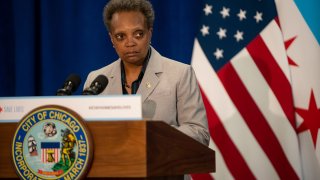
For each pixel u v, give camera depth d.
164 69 5.80
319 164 8.24
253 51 8.45
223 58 8.54
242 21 8.55
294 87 8.39
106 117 3.99
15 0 9.48
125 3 5.45
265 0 8.52
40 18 9.50
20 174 4.10
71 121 3.98
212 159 4.70
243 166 8.39
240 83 8.45
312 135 8.29
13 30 9.62
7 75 9.73
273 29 8.41
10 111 4.23
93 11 9.28
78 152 3.96
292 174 8.25
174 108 5.64
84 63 9.29
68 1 9.33
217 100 8.48
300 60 8.37
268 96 8.36
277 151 8.31
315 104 8.27
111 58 9.27
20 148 4.11
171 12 9.02
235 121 8.42
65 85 4.77
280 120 8.29
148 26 5.56
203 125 5.57
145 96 5.63
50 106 4.04
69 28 9.34
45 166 4.04
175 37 9.01
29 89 9.42
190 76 5.80
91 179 4.03
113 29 5.48
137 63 5.75
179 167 4.27
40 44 9.58
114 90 5.86
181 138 4.30
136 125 3.89
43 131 4.06
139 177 3.89
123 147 3.91
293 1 8.48
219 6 8.67
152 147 3.94
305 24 8.40
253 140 8.38
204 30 8.66
